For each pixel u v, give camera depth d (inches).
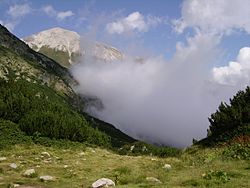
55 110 2071.9
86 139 1924.2
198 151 1704.0
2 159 1246.9
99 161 1333.7
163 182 800.9
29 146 1578.5
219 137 1715.1
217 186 677.3
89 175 990.4
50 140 1700.3
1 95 1926.7
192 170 935.0
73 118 2070.6
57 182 891.4
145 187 717.9
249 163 948.6
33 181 899.4
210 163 1026.1
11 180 903.1
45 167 1127.0
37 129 1718.8
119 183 817.5
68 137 1803.6
